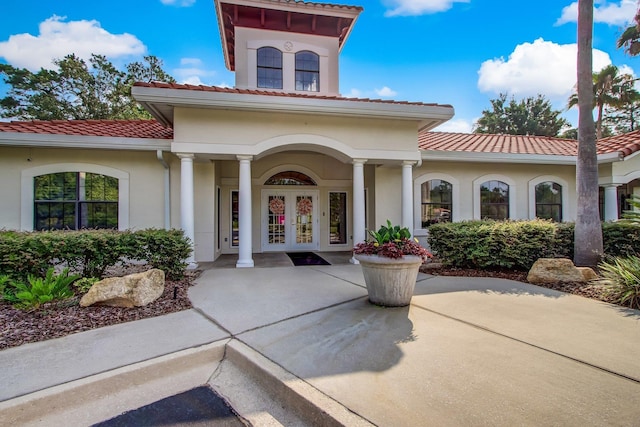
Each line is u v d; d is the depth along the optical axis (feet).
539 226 24.47
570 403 8.26
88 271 19.38
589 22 23.03
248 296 18.89
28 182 28.04
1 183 27.68
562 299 17.83
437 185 36.78
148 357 11.18
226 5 37.93
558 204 39.73
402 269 16.53
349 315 15.49
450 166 36.86
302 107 26.32
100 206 29.45
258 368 10.49
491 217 37.96
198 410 9.07
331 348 11.80
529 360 10.68
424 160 34.53
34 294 15.52
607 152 34.73
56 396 9.09
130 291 16.37
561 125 112.78
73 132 28.40
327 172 41.83
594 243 22.85
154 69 96.12
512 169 38.32
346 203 42.60
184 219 26.48
